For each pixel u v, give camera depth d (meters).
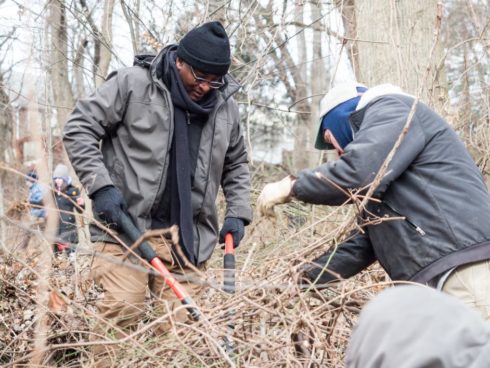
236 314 2.60
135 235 2.97
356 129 2.84
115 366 2.69
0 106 4.82
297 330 2.57
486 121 5.07
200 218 3.35
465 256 2.55
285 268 2.74
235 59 6.02
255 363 2.44
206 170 3.29
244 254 4.27
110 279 3.18
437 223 2.61
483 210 2.61
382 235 2.77
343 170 2.62
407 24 5.27
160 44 5.43
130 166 3.19
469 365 1.26
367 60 5.32
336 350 2.68
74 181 6.03
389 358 1.29
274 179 7.88
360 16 5.36
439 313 1.31
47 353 3.02
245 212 3.49
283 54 8.96
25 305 3.44
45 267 2.41
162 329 3.09
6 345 3.31
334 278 2.98
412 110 2.51
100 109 3.14
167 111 3.17
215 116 3.29
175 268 3.28
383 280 3.55
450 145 2.69
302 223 4.45
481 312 2.54
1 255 3.45
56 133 6.15
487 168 4.95
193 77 3.15
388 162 2.51
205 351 2.55
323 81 13.20
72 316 3.12
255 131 11.41
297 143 11.58
